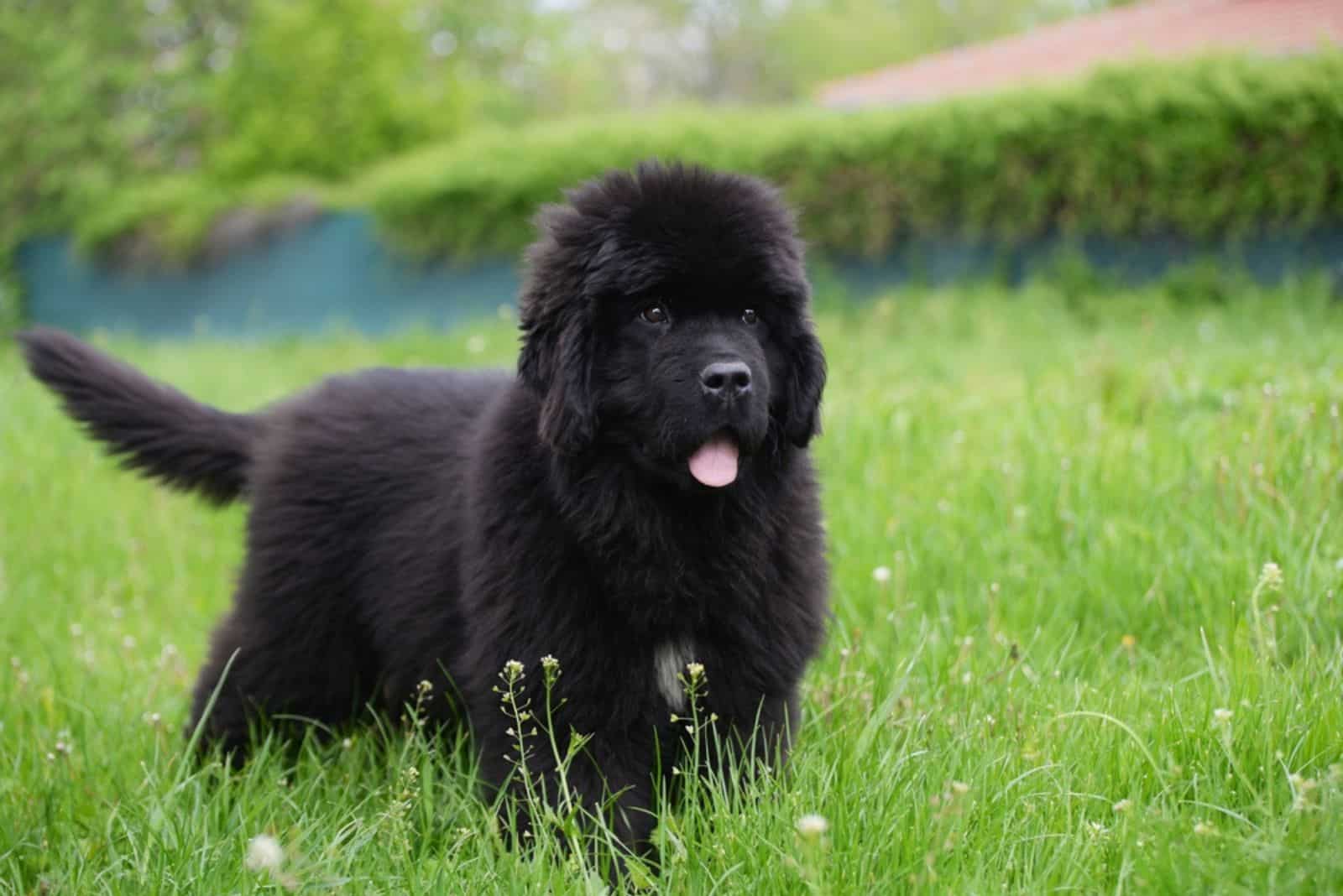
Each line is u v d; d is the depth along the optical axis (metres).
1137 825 2.56
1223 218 11.31
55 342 3.98
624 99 40.25
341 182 19.97
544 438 2.94
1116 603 4.03
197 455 4.00
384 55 20.41
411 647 3.35
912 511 4.83
